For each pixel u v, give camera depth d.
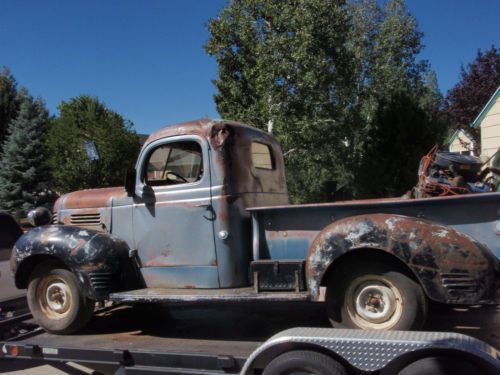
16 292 5.93
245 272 4.36
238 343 4.21
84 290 4.52
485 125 11.66
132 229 4.74
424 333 3.20
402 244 3.53
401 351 3.07
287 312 5.18
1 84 31.28
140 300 4.29
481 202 3.57
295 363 3.23
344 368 3.18
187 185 4.50
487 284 3.40
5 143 27.48
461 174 4.50
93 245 4.55
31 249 4.70
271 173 5.12
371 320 3.75
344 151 13.01
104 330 4.88
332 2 12.30
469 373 2.98
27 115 26.20
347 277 3.81
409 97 12.52
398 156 12.03
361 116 13.92
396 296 3.70
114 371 4.10
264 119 12.98
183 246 4.48
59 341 4.52
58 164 21.48
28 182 25.17
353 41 18.88
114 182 21.28
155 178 4.82
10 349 4.42
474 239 3.51
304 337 3.26
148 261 4.64
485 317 4.42
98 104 24.31
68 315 4.71
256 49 12.48
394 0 21.14
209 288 4.36
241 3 12.96
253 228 4.23
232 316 5.17
